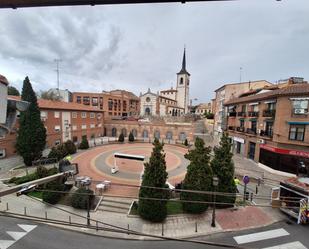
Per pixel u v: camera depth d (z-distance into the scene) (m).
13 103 3.37
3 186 18.20
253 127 28.23
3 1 2.61
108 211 14.49
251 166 25.25
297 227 12.47
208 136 50.94
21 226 12.38
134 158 23.00
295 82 26.41
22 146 23.91
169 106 83.44
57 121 34.22
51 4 2.67
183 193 14.24
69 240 11.16
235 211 14.43
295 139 20.81
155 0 2.62
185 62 96.88
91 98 64.56
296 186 13.19
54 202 15.23
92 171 23.28
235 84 39.97
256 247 10.59
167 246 10.82
